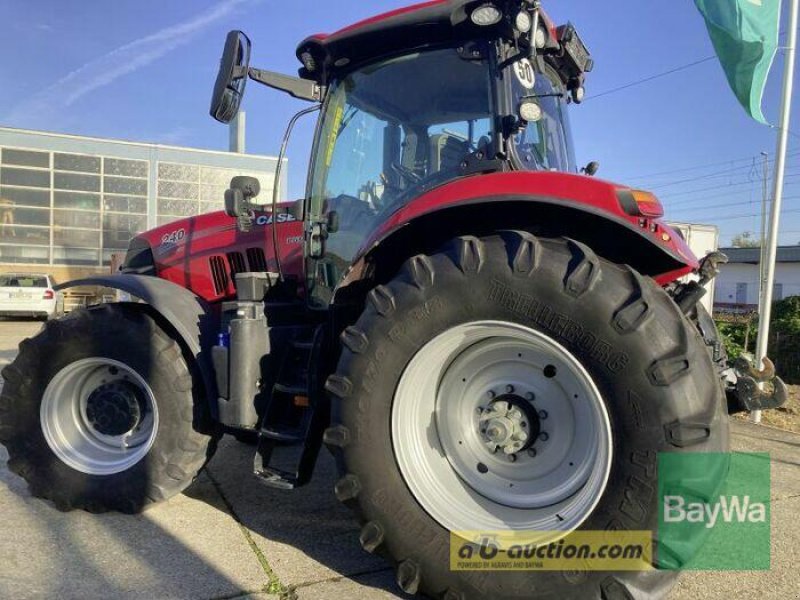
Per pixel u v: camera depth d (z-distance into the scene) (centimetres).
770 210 602
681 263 263
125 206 2291
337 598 256
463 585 238
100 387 353
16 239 2164
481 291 242
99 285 351
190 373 334
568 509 241
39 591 255
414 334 250
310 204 356
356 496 255
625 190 247
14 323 1719
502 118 297
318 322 362
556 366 255
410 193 323
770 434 556
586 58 372
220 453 464
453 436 270
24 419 347
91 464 343
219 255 407
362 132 339
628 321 223
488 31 303
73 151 2211
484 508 258
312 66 351
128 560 285
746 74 559
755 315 1077
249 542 308
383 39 319
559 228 270
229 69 324
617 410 223
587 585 224
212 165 2381
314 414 288
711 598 263
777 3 554
